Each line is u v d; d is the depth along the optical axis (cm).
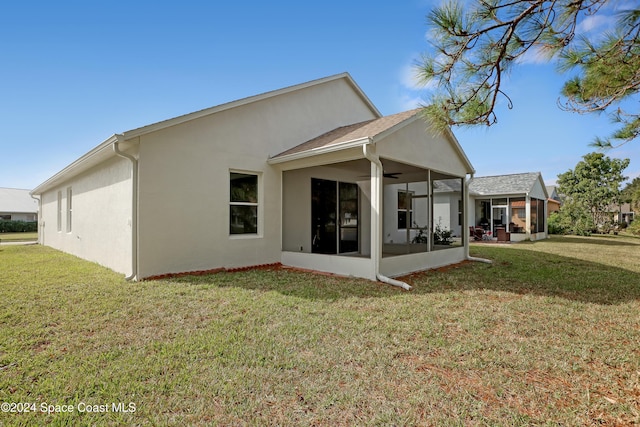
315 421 221
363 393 255
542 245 1560
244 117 823
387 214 1245
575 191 2695
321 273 743
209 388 258
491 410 236
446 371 291
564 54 293
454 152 993
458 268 860
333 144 704
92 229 916
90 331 375
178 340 348
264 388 260
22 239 2050
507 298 539
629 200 2625
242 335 363
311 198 1024
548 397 253
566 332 387
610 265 911
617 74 287
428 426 218
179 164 702
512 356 321
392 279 657
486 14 273
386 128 712
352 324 402
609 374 288
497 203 2022
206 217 744
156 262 668
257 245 838
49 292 543
